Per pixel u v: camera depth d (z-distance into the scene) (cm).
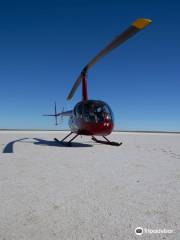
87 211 481
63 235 382
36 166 950
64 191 615
